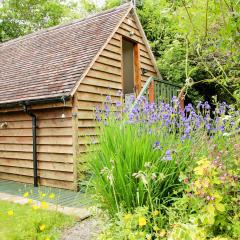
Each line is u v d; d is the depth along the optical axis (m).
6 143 8.42
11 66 9.97
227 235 2.39
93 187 3.62
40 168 7.56
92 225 4.18
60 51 8.89
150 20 11.17
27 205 5.21
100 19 9.48
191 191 2.87
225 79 2.71
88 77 7.45
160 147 3.09
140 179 2.99
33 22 22.91
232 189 2.56
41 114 7.52
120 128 3.41
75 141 6.88
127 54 10.84
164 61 10.34
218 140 3.18
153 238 2.81
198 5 2.27
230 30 2.15
